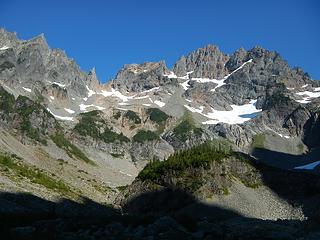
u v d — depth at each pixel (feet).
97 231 147.02
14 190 305.53
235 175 516.73
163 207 480.64
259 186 510.99
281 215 456.86
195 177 496.64
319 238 177.47
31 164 633.20
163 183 505.66
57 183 453.17
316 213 235.81
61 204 322.55
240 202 462.60
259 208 460.96
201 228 167.84
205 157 522.06
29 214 197.67
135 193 514.68
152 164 547.90
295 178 514.27
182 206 466.70
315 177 517.14
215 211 439.63
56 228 152.56
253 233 172.96
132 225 161.79
